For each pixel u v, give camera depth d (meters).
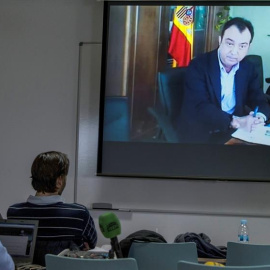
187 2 3.88
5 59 4.10
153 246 2.33
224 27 3.85
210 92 3.84
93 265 1.81
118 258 1.98
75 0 4.09
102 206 3.95
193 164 3.83
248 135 3.79
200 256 3.47
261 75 3.81
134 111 3.88
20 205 2.34
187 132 3.84
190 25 3.88
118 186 3.97
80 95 4.04
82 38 4.08
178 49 3.88
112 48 3.91
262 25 3.83
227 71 3.84
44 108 4.07
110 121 3.89
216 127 3.83
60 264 1.85
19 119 4.07
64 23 4.09
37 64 4.09
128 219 3.94
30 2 4.11
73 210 2.31
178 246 2.31
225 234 3.87
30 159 4.05
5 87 4.08
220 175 3.80
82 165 4.02
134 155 3.87
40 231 2.25
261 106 3.80
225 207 3.89
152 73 3.89
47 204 2.31
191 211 3.90
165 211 3.92
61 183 2.40
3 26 4.11
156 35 3.89
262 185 3.88
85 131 4.03
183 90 3.87
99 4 4.07
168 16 3.89
